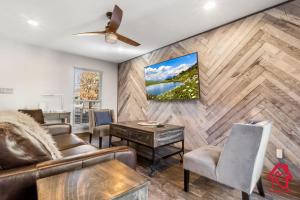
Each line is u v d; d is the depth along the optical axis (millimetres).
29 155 1017
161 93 3863
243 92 2598
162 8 2441
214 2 2295
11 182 843
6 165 919
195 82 3182
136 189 792
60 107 4359
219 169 1568
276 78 2285
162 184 2012
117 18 2225
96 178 868
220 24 2875
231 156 1493
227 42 2812
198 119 3207
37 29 3139
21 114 1515
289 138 2170
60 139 2254
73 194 721
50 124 2541
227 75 2793
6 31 3219
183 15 2621
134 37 3434
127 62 5156
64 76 4422
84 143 2172
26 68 3850
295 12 2150
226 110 2793
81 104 5023
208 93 3053
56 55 4285
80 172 939
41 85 4059
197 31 3148
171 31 3166
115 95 5508
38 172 919
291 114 2162
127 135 2766
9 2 2309
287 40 2209
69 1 2293
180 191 1858
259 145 1357
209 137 3025
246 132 1412
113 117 4105
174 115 3660
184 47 3504
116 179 860
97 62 5062
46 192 734
